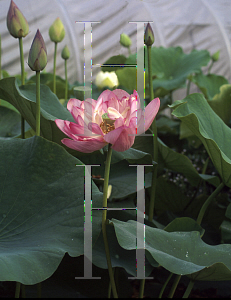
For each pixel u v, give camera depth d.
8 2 4.65
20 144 2.18
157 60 4.40
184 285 2.55
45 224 2.10
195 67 4.12
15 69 5.83
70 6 5.62
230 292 2.43
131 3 5.59
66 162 2.16
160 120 3.88
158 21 6.46
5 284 2.39
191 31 6.94
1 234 2.08
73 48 6.09
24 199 2.13
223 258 2.12
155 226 2.33
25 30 2.31
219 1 6.64
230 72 7.56
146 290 2.52
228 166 2.23
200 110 2.36
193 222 2.27
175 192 2.72
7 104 2.95
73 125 2.01
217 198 2.75
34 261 2.01
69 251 2.05
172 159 2.54
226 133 2.37
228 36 6.95
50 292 2.34
